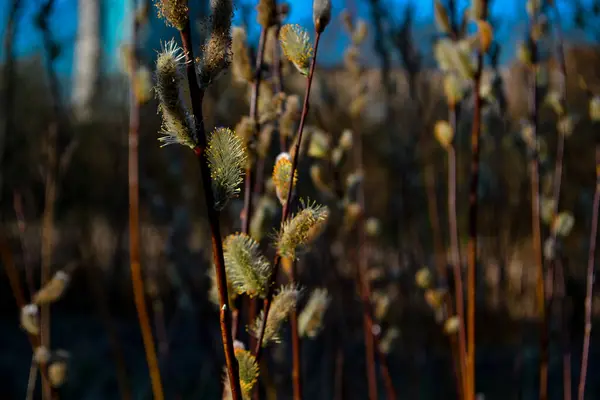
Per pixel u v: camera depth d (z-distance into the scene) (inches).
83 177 87.5
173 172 58.4
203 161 22.2
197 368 59.8
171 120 21.9
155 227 57.9
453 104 32.7
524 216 64.9
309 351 54.1
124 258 85.3
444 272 41.7
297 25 24.5
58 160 45.9
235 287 24.4
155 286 51.0
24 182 68.1
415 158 56.6
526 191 61.8
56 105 42.7
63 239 88.3
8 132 48.8
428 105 51.3
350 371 56.9
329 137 34.5
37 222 88.9
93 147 88.7
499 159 53.7
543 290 34.3
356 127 45.1
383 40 48.2
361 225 43.8
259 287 24.1
